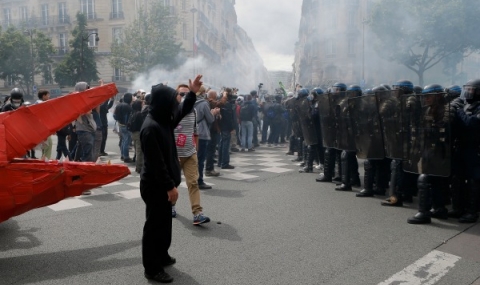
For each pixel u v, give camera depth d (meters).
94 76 38.06
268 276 3.79
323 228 5.23
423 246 4.59
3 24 46.00
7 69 36.66
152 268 3.67
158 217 3.70
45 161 4.09
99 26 43.09
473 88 5.30
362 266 4.02
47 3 44.44
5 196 3.80
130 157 11.68
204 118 7.45
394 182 6.32
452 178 5.74
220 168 10.17
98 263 4.09
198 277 3.77
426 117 5.38
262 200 6.73
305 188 7.72
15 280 3.68
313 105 9.13
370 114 6.69
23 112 3.93
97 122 9.38
